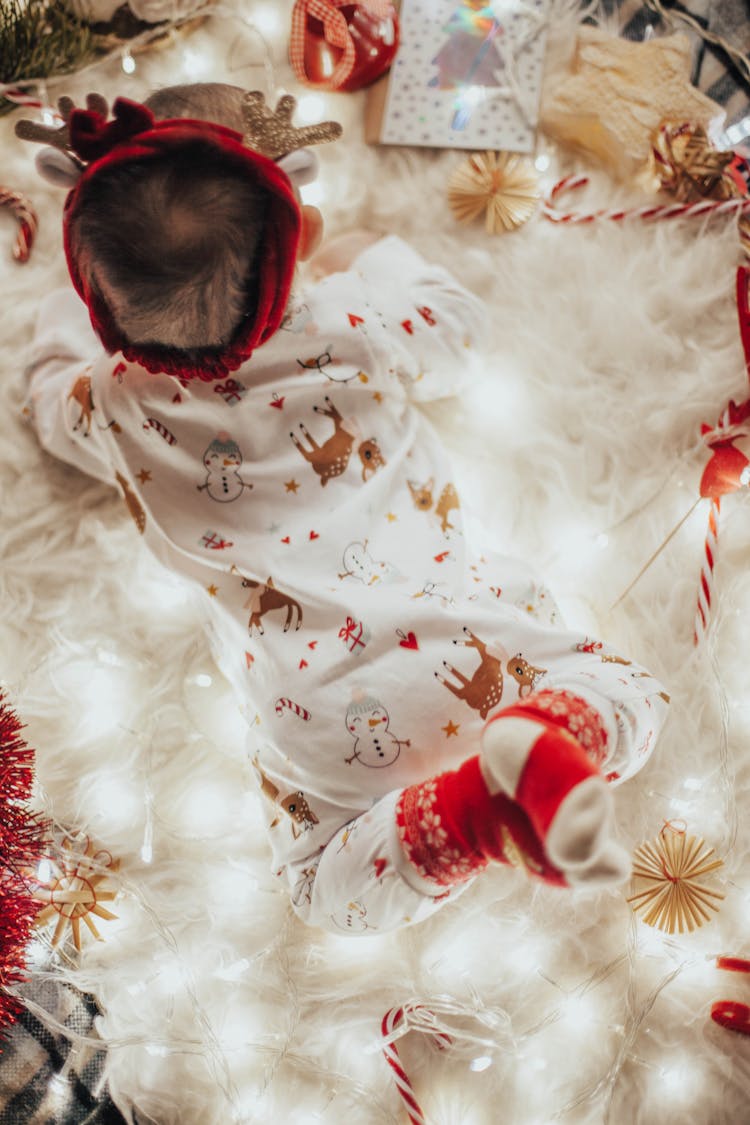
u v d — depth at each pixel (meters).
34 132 0.94
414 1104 1.16
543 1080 1.23
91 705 1.29
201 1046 1.21
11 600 1.29
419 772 1.02
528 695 1.03
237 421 1.05
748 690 1.34
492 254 1.37
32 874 1.17
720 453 1.31
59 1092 1.21
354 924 1.05
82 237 0.90
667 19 1.43
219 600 1.11
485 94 1.36
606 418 1.37
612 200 1.40
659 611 1.35
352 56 1.31
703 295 1.38
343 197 1.35
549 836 0.80
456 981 1.25
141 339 0.93
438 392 1.28
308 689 1.03
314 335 1.06
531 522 1.36
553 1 1.37
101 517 1.31
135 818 1.28
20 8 1.22
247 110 0.95
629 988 1.24
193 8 1.32
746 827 1.31
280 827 1.15
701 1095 1.24
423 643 1.03
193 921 1.26
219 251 0.88
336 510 1.07
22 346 1.30
